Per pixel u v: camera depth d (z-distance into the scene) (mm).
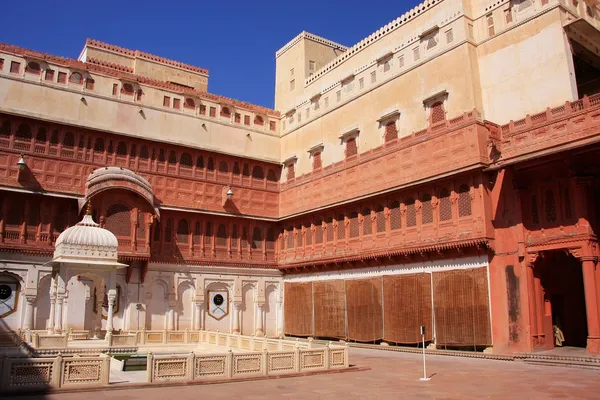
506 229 21125
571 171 19188
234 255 32906
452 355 21406
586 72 24547
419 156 24016
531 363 18375
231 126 33875
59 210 27547
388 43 27641
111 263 20219
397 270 25406
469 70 22797
